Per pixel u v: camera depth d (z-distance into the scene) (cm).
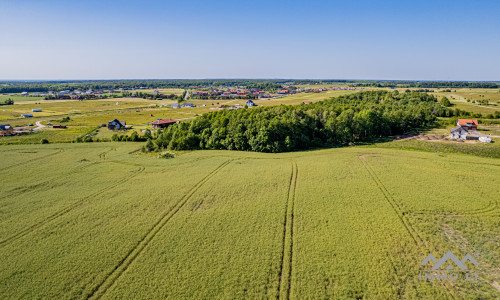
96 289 2422
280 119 8331
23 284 2491
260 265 2658
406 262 2636
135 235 3228
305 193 4284
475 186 4362
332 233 3156
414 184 4500
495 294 2236
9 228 3434
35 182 5050
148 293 2353
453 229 3172
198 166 5969
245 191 4444
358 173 5134
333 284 2395
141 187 4750
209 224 3434
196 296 2309
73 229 3384
